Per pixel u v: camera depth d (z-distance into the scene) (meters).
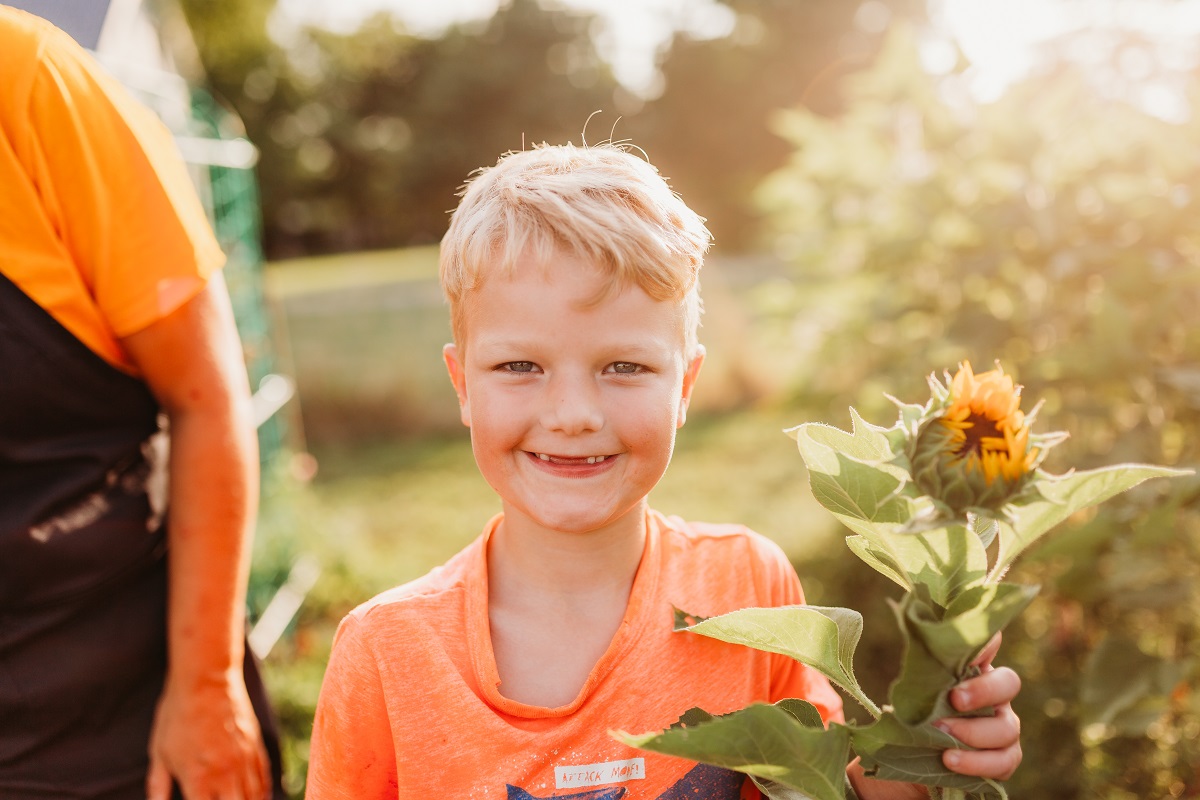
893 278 3.54
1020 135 2.93
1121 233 2.63
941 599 0.77
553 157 1.16
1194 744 2.27
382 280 22.83
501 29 41.66
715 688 1.13
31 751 1.34
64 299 1.25
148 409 1.40
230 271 4.29
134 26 3.26
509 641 1.13
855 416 0.81
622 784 1.07
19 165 1.20
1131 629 2.60
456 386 1.21
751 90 35.12
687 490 6.38
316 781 1.14
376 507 6.88
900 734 0.77
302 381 9.73
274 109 35.06
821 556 4.07
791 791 0.91
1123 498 2.14
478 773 1.06
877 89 3.58
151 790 1.42
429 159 40.94
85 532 1.32
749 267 17.08
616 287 1.02
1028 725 2.49
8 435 1.26
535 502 1.06
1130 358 2.35
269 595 4.23
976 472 0.68
